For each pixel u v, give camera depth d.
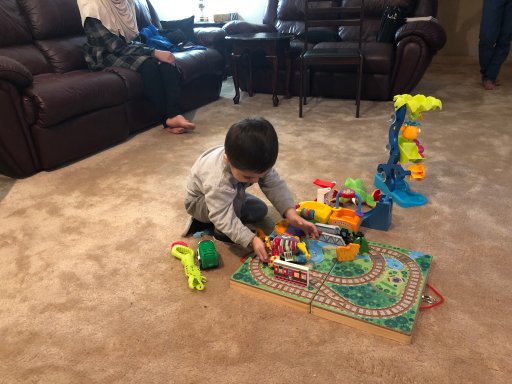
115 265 1.35
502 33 3.19
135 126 2.68
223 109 3.22
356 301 1.08
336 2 3.65
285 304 1.13
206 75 3.29
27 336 1.08
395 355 0.97
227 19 4.52
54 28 2.66
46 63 2.59
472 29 4.30
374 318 1.02
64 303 1.19
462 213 1.55
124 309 1.16
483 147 2.19
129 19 2.82
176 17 4.95
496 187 1.74
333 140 2.40
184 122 2.62
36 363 1.00
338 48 3.06
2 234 1.56
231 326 1.08
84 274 1.31
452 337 1.01
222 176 1.19
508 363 0.93
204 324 1.09
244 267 1.25
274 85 3.17
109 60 2.61
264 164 1.06
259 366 0.96
